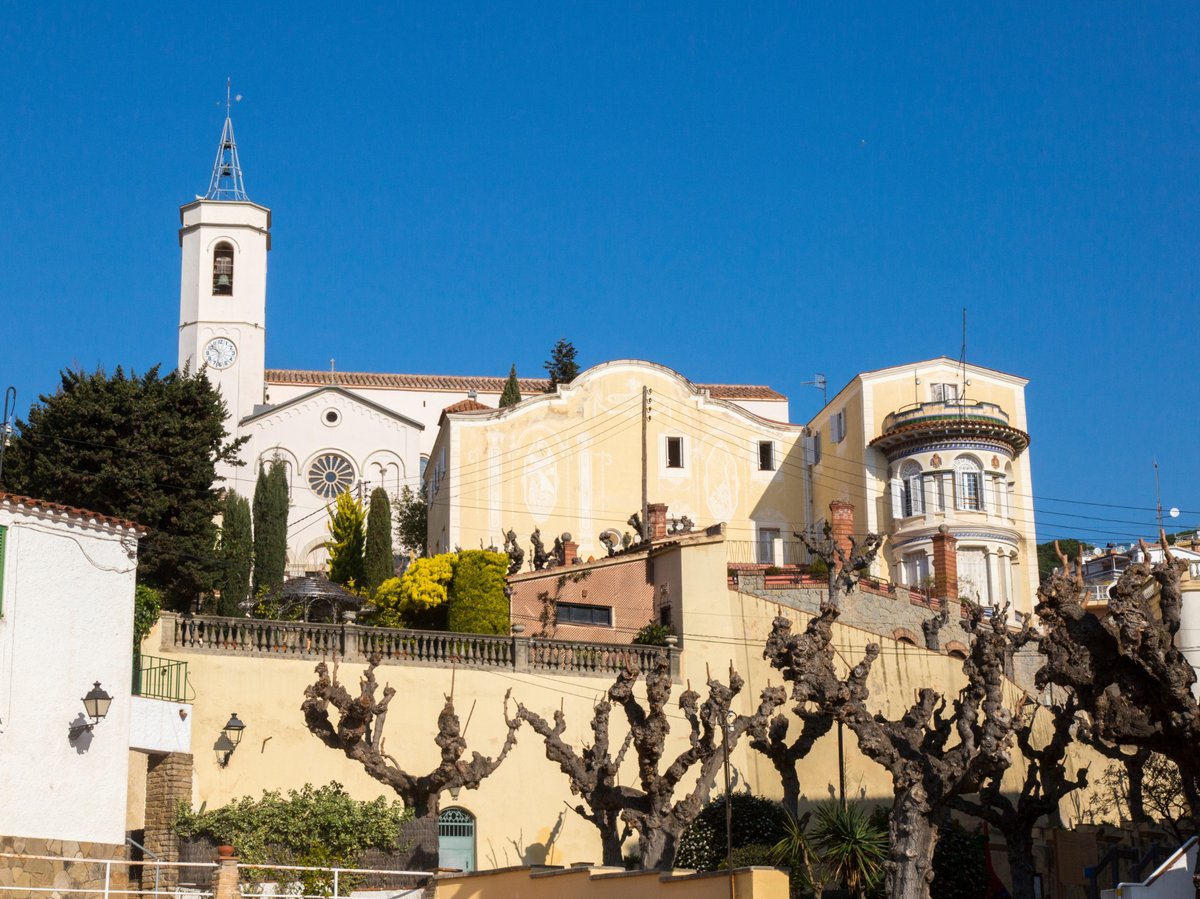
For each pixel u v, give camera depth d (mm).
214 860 33500
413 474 86188
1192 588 48406
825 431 72625
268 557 68562
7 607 31297
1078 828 46219
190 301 92562
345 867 33406
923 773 31203
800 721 45812
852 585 45219
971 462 68062
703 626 45906
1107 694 28938
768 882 25344
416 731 40281
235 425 89875
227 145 96062
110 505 47438
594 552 67812
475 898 31969
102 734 32812
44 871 30891
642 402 69438
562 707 42156
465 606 51219
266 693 38938
